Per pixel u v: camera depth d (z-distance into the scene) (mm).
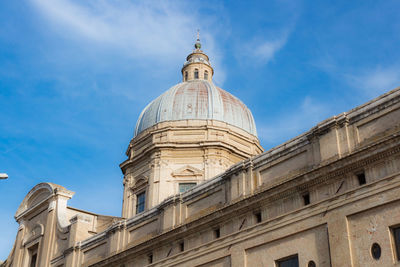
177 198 36094
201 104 54469
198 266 32344
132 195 52375
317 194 27219
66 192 51531
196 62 61469
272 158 30734
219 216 31812
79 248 44344
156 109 55656
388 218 23953
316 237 26516
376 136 25938
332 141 27453
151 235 37406
